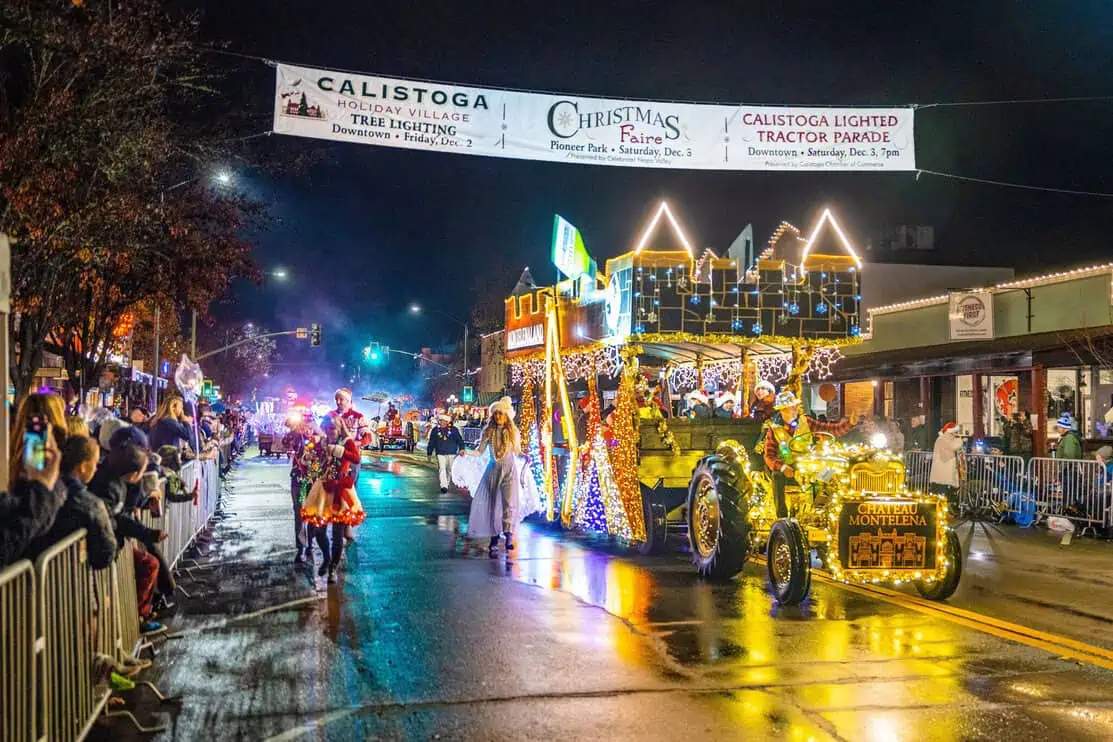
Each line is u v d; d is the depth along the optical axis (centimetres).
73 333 1672
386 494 2106
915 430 2152
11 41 1067
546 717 567
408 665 680
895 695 610
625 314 1162
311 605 886
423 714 574
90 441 566
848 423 1103
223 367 6406
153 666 680
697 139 1415
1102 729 549
